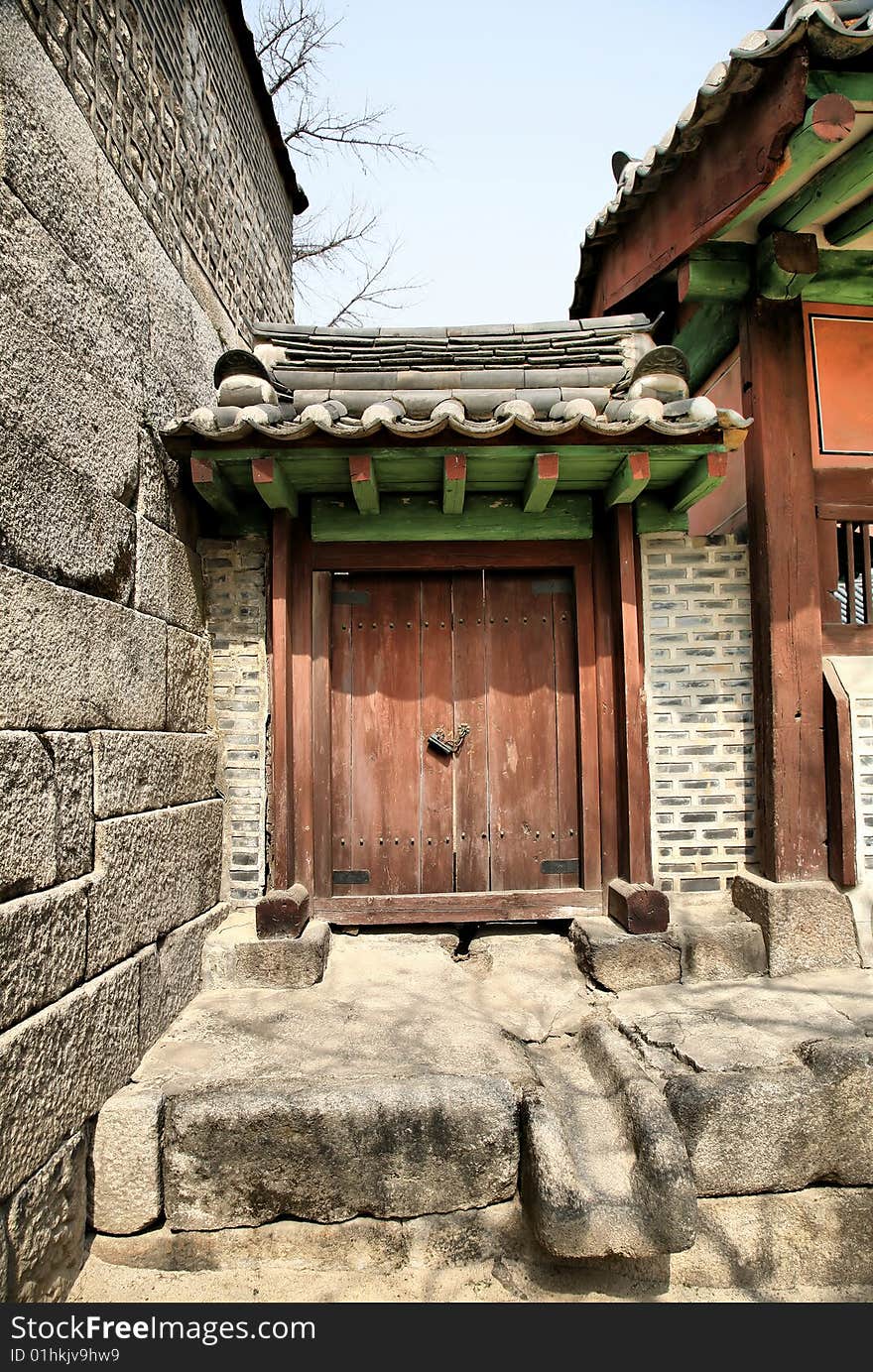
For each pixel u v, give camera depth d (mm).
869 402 3736
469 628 3918
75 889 2301
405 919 3723
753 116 2998
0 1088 1886
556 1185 2268
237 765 3719
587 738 3807
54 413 2342
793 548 3576
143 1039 2723
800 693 3547
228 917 3611
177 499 3387
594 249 4664
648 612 3785
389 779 3857
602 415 3371
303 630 3740
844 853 3418
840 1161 2535
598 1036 2883
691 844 3723
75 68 2641
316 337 4359
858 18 2670
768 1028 2877
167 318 3420
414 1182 2424
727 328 3982
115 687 2672
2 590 2002
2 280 2074
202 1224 2402
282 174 6344
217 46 4484
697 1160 2463
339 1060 2680
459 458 3207
